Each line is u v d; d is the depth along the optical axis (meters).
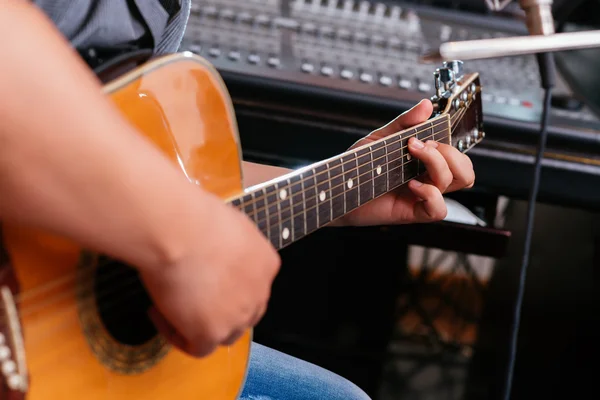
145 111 0.68
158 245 0.56
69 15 0.74
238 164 0.76
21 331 0.58
